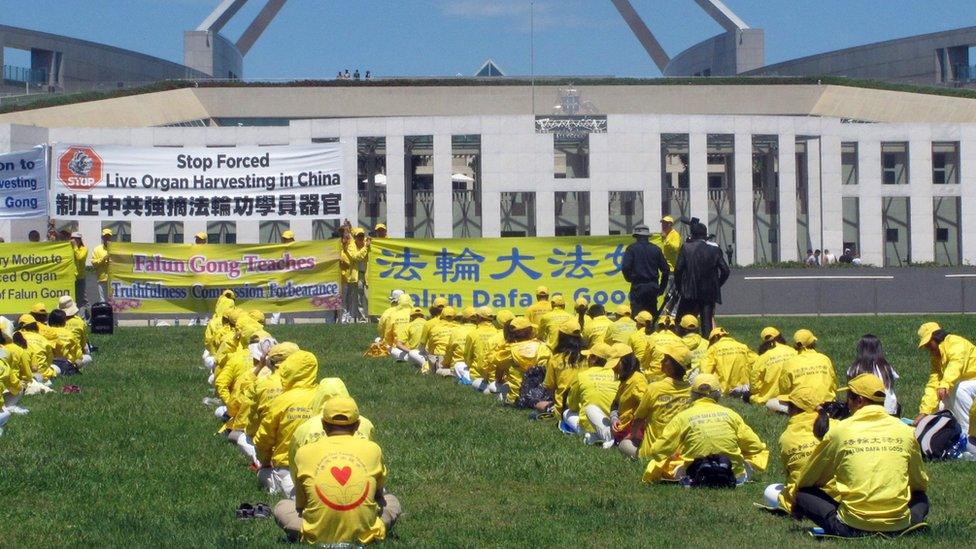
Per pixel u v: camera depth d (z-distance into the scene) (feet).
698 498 40.27
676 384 45.60
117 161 107.04
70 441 51.93
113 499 40.96
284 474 40.73
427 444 51.11
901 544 32.91
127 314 105.29
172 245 105.60
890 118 242.99
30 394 65.36
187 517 37.86
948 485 42.06
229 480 44.04
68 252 102.99
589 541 34.53
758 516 37.37
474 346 67.72
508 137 188.44
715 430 42.11
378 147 196.85
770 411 57.67
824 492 35.17
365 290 108.17
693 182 191.21
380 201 202.28
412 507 39.58
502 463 46.85
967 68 285.02
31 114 223.51
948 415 47.29
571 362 55.52
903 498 33.78
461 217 201.87
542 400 59.47
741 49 320.91
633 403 48.96
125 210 107.14
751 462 42.78
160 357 82.43
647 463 45.60
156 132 188.55
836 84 247.09
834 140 197.88
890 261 210.38
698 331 68.80
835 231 198.18
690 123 190.80
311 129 188.14
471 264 102.73
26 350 64.13
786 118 195.21
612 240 102.22
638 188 189.67
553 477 44.37
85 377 72.28
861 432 34.14
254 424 42.73
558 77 244.42
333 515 32.22
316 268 106.52
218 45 317.83
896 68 296.30
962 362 49.55
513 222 199.41
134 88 236.02
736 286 111.45
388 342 82.38
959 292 113.19
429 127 188.34
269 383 41.27
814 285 111.96
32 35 284.00
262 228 187.32
